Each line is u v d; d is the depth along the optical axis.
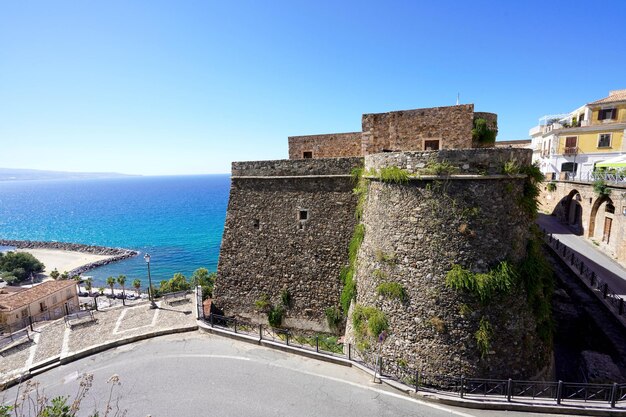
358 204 17.48
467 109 16.48
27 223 139.25
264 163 20.20
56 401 7.38
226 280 21.17
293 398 12.49
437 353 12.57
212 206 173.25
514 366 12.39
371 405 11.91
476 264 12.48
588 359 13.84
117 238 99.94
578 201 31.42
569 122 42.88
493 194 12.59
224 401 12.46
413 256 13.24
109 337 18.25
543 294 13.49
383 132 18.33
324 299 18.86
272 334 18.92
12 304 30.67
